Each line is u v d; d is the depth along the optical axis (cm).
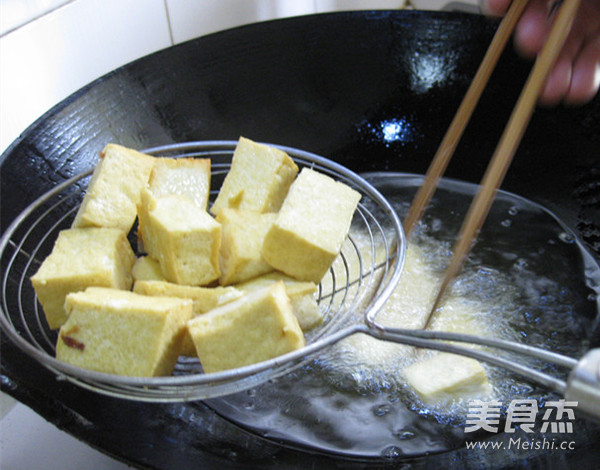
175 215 32
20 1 37
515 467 30
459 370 33
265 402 33
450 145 36
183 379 26
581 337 36
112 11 41
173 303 29
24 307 33
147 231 33
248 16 49
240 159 36
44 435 34
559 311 37
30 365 30
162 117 41
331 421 32
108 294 29
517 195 43
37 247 33
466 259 40
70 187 37
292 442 31
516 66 43
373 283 36
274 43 43
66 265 31
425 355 35
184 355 31
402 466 30
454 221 42
